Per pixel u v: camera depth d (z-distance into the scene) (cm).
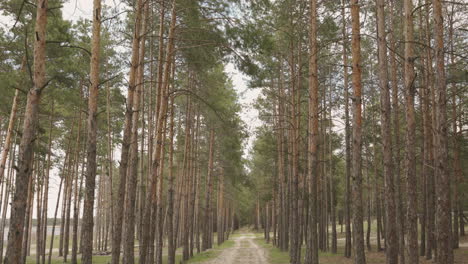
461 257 1684
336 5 1430
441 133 870
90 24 1738
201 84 2086
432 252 1841
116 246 1088
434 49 905
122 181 1112
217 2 1262
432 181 1697
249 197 6166
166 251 3312
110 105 2186
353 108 1016
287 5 1523
